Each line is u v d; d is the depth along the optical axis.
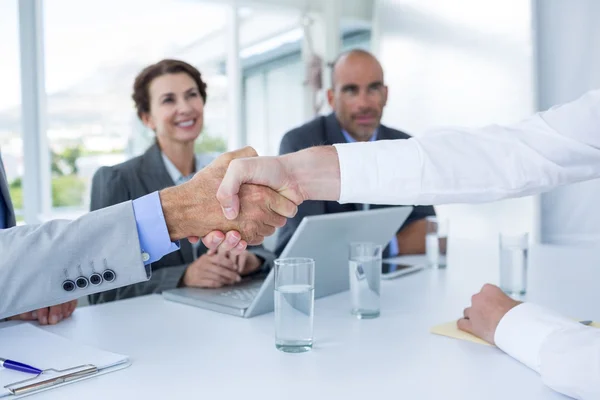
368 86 2.37
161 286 1.52
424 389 0.77
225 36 4.10
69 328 1.11
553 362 0.76
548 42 3.42
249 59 4.23
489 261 1.81
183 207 1.00
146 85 2.18
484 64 3.71
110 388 0.80
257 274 1.65
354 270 1.16
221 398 0.75
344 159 1.03
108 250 0.90
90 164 3.61
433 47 3.97
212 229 1.05
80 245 0.88
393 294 1.36
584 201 3.30
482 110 3.74
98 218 0.90
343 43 4.79
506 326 0.90
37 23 3.24
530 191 1.02
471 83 3.79
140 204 0.96
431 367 0.86
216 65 4.12
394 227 1.49
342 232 1.25
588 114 0.96
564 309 1.17
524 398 0.74
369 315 1.15
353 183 1.03
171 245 0.98
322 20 4.23
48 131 3.37
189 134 2.17
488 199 1.03
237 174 1.01
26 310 0.88
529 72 3.48
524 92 3.52
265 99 4.31
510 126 1.04
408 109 4.15
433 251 1.70
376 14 4.30
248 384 0.80
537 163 0.99
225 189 1.01
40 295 0.87
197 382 0.81
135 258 0.91
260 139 4.30
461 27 3.80
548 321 0.86
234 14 4.04
